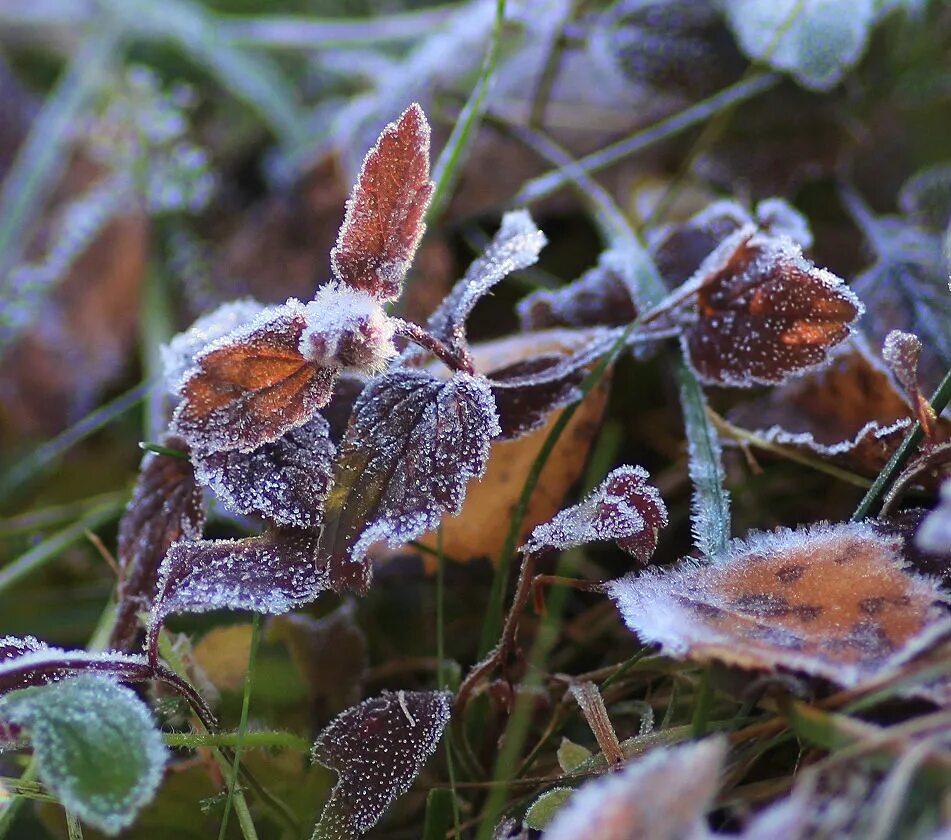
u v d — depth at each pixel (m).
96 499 0.45
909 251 0.42
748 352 0.38
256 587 0.36
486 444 0.35
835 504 0.40
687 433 0.39
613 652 0.40
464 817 0.37
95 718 0.34
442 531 0.40
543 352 0.40
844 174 0.46
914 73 0.46
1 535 0.45
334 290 0.36
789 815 0.32
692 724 0.36
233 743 0.36
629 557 0.41
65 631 0.43
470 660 0.41
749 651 0.34
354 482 0.36
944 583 0.35
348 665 0.39
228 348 0.35
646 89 0.46
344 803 0.36
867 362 0.39
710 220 0.41
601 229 0.44
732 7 0.44
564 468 0.40
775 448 0.39
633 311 0.41
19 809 0.38
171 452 0.38
